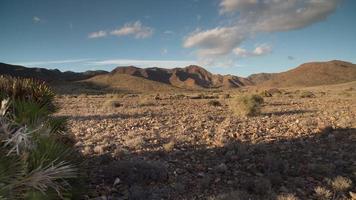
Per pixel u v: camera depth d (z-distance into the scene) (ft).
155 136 41.52
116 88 597.11
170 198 21.76
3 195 10.32
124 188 23.30
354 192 22.56
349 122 50.42
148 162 26.16
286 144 36.27
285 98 155.94
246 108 66.08
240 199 20.90
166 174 25.35
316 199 21.63
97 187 23.31
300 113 71.77
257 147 33.04
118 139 40.47
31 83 23.88
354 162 28.66
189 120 59.47
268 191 22.12
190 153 32.65
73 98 190.19
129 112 79.20
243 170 27.35
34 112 16.97
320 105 97.40
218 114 72.28
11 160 10.73
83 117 67.56
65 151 15.02
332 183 23.38
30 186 11.25
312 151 33.01
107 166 26.27
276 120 57.57
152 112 78.69
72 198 15.84
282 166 27.02
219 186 24.02
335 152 32.37
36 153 12.51
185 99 167.32
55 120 21.08
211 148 34.58
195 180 25.20
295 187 23.54
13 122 12.62
